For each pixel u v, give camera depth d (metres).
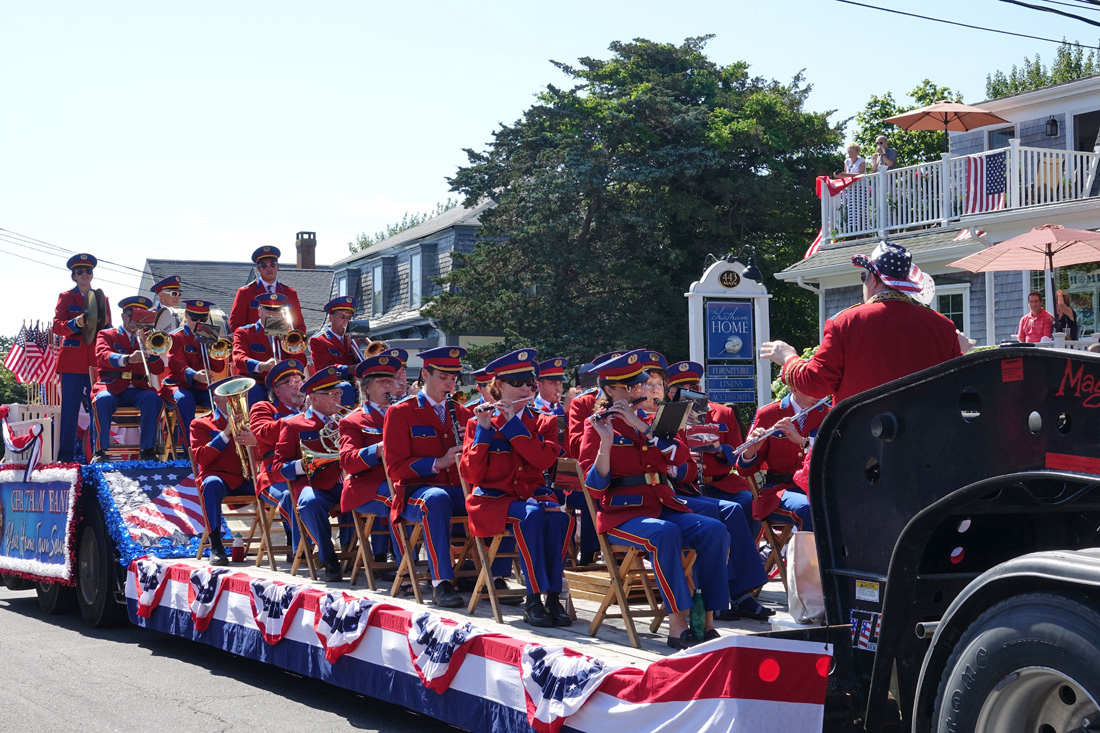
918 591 4.15
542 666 5.12
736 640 4.14
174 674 8.06
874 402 4.12
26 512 11.02
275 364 9.79
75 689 7.50
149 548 9.16
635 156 31.27
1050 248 12.95
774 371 25.64
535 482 6.42
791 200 33.91
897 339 4.56
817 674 4.19
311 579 7.75
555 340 28.38
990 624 3.55
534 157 30.83
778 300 34.25
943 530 4.24
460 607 6.55
